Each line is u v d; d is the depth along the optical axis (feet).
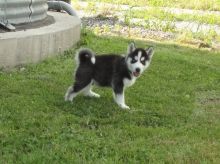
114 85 11.60
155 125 10.94
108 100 12.06
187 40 21.58
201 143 10.09
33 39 13.99
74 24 16.78
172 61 16.62
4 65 13.30
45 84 12.61
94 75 11.64
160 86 13.73
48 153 9.14
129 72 11.52
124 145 9.71
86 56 11.53
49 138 9.73
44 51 14.55
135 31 23.22
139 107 11.91
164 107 12.02
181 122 11.21
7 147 9.27
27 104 11.18
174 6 34.14
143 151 9.53
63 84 12.84
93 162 8.98
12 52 13.42
